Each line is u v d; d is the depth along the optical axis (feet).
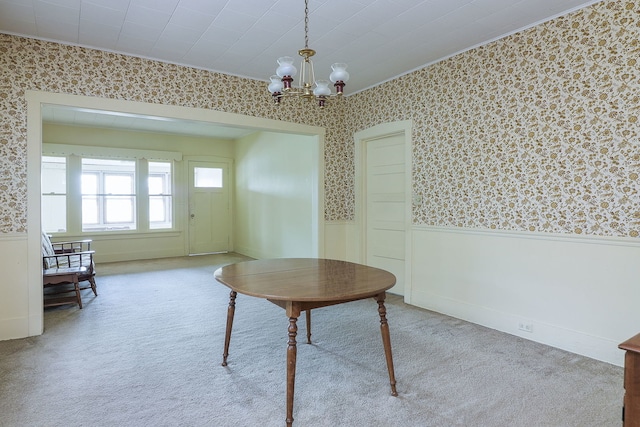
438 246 12.35
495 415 6.43
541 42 9.54
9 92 9.89
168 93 12.17
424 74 12.69
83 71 10.85
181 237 25.11
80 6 8.67
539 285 9.70
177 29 9.91
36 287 10.22
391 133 14.15
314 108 15.39
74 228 21.71
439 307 12.32
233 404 6.78
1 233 9.81
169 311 12.44
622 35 8.16
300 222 19.48
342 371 8.08
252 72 13.23
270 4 8.68
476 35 10.39
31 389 7.23
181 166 25.04
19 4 8.52
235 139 26.68
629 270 8.16
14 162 9.95
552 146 9.39
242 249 25.98
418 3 8.66
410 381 7.63
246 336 10.14
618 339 8.34
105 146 22.44
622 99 8.19
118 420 6.25
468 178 11.38
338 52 11.56
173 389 7.29
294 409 6.62
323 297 6.03
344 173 16.26
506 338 9.95
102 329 10.66
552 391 7.22
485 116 10.86
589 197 8.75
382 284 6.91
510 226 10.32
